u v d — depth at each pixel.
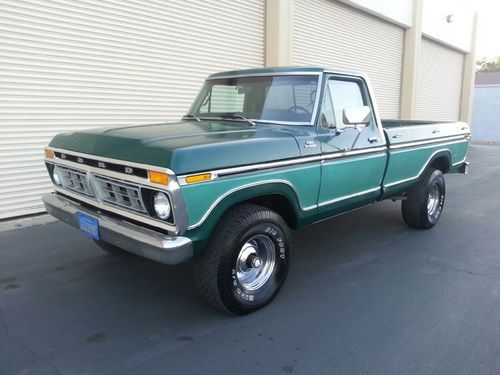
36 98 6.03
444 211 6.83
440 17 16.77
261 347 2.99
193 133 3.38
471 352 2.94
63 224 5.77
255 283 3.47
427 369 2.75
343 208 4.29
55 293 3.79
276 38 9.27
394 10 13.65
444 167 6.04
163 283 4.01
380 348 2.99
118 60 6.88
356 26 12.52
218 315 3.43
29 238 5.19
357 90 4.41
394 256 4.75
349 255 4.78
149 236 2.91
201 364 2.80
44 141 6.21
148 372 2.71
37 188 6.23
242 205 3.36
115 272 4.23
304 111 3.91
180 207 2.78
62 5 6.09
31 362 2.80
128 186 3.01
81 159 3.39
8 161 5.89
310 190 3.76
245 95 4.28
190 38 7.91
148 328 3.23
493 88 24.62
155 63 7.41
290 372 2.72
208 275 3.16
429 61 17.25
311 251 4.90
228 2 8.51
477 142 24.27
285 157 3.46
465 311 3.52
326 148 3.86
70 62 6.30
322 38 11.27
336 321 3.35
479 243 5.22
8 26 5.62
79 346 2.99
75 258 4.58
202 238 2.99
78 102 6.49
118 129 3.63
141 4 7.03
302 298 3.73
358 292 3.85
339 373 2.71
